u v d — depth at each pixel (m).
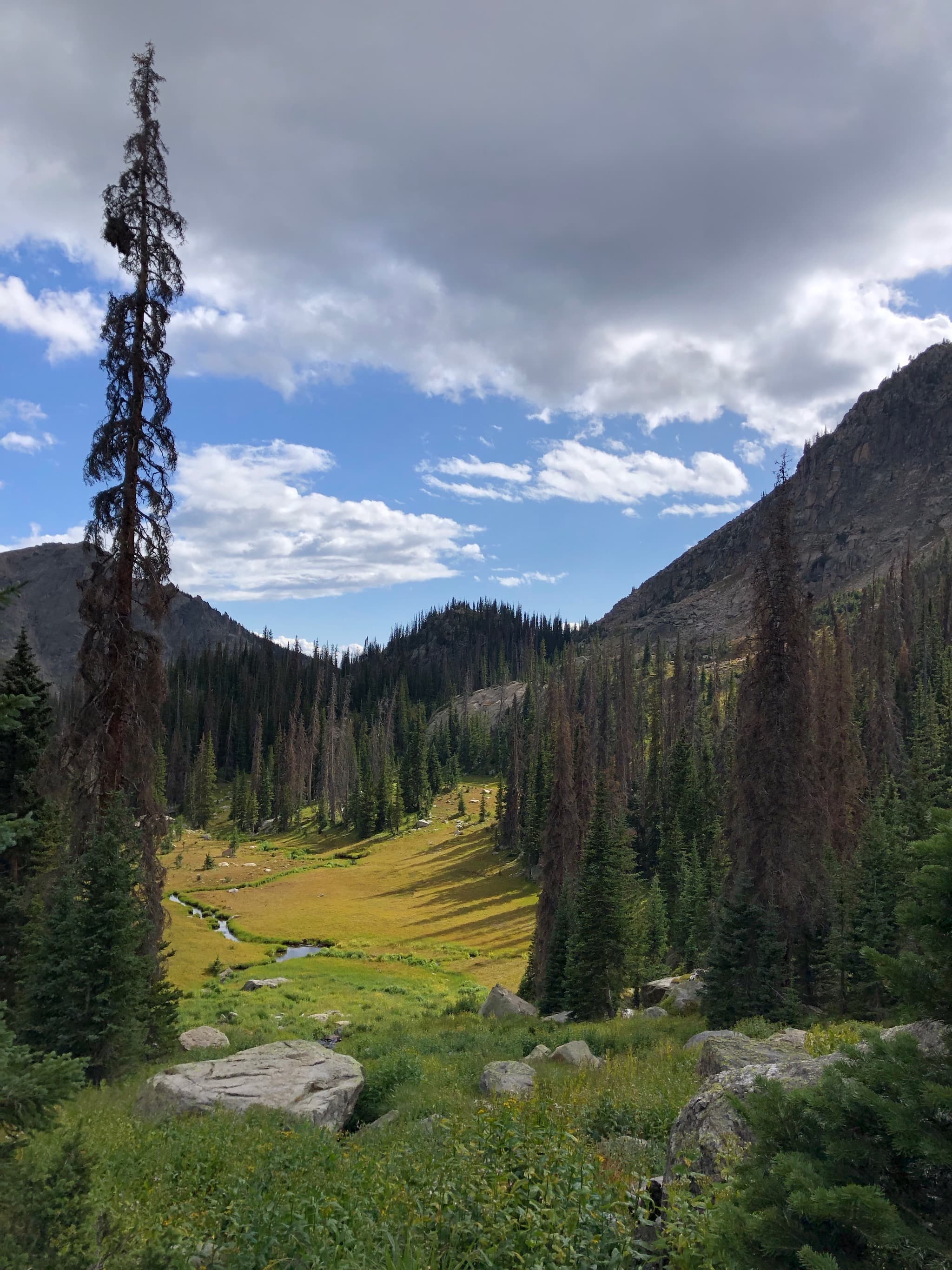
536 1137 7.49
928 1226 3.72
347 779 144.25
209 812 132.62
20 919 16.47
